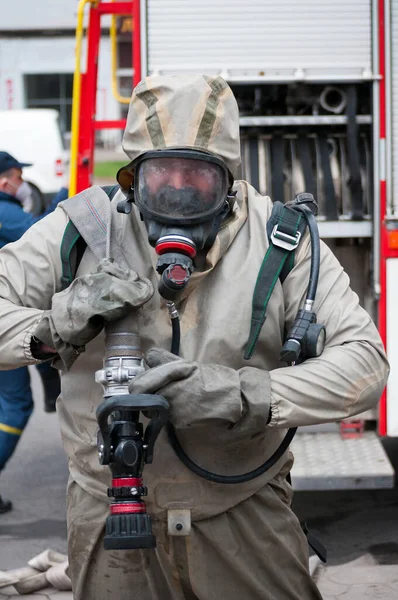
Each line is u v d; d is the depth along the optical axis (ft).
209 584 7.80
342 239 16.16
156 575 7.83
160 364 6.97
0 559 15.02
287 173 15.65
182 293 7.47
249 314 7.58
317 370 7.25
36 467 19.90
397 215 15.11
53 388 20.63
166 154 7.02
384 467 14.58
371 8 15.06
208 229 7.23
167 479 7.59
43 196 51.75
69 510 8.09
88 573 7.96
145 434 6.88
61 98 73.67
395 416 15.11
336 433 15.93
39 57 73.05
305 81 15.23
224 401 6.79
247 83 15.29
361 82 15.25
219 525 7.70
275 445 7.91
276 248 7.61
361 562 14.35
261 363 7.72
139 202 7.15
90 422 7.80
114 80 19.12
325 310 7.66
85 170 18.10
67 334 7.00
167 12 15.25
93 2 18.03
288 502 8.34
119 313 6.98
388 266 15.16
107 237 7.64
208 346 7.51
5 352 7.46
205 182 7.07
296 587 8.07
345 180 15.52
